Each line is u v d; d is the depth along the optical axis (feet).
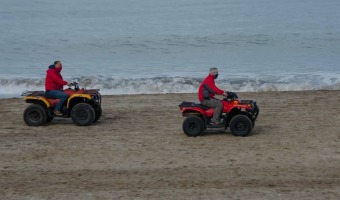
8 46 211.20
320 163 59.11
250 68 150.00
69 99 79.56
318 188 51.37
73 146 68.69
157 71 147.33
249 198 49.19
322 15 324.60
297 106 91.71
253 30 253.03
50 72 79.51
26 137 73.97
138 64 162.61
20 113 91.40
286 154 62.85
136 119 84.69
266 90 114.83
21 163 61.87
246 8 394.11
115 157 63.36
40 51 197.06
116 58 177.17
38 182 55.16
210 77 70.69
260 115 85.15
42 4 474.49
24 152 66.39
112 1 498.28
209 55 180.24
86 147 68.03
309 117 82.69
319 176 54.80
